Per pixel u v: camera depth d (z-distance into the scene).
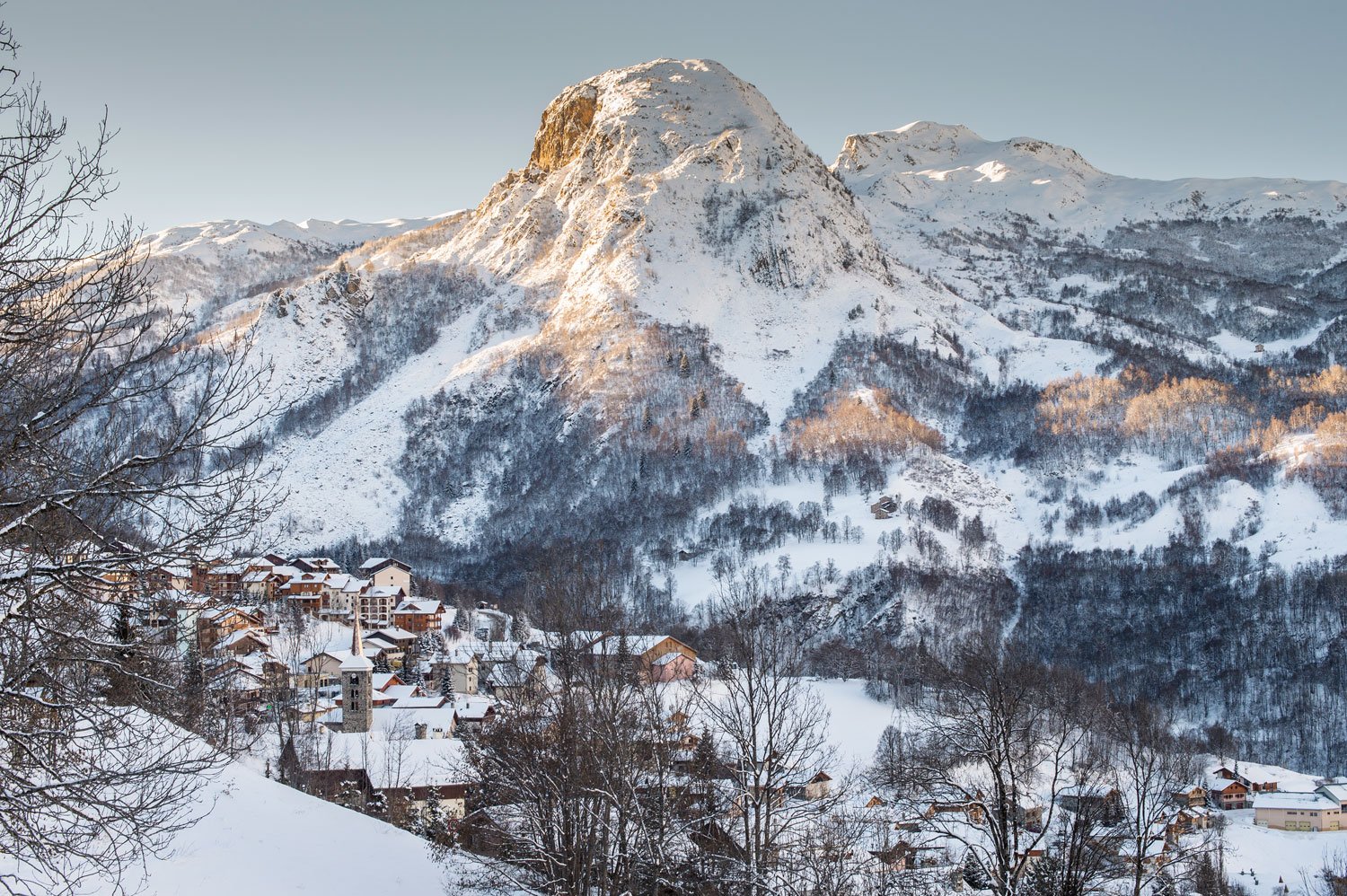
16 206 23.94
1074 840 35.69
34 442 23.69
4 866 28.89
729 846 39.03
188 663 33.47
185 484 24.81
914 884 39.91
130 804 26.67
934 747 39.91
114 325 24.91
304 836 39.25
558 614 47.56
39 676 23.98
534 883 41.47
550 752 40.97
